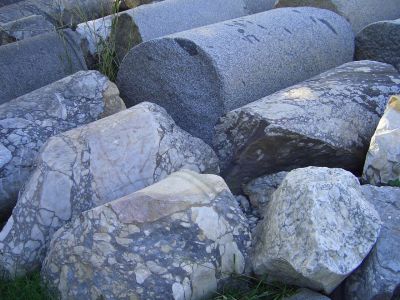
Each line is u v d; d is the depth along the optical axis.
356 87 3.96
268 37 4.37
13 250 3.16
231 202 2.99
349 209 2.81
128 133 3.36
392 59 4.89
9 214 3.74
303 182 2.84
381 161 3.50
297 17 4.71
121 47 5.10
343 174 2.94
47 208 3.22
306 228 2.71
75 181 3.26
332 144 3.58
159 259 2.78
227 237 2.90
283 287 2.92
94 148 3.32
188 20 5.24
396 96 3.66
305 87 3.92
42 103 3.89
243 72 4.09
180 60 4.09
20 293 3.03
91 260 2.82
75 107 3.92
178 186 2.98
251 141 3.46
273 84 4.30
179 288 2.75
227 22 4.43
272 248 2.80
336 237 2.71
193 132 4.20
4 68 4.27
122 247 2.80
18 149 3.67
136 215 2.84
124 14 5.01
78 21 6.07
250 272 2.94
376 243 2.89
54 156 3.32
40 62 4.41
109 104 4.01
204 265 2.82
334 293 2.92
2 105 3.90
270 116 3.48
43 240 3.19
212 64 3.96
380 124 3.60
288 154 3.54
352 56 4.95
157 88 4.29
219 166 3.57
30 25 5.29
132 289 2.74
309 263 2.64
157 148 3.35
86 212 2.92
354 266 2.72
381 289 2.78
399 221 3.04
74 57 4.60
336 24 4.87
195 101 4.12
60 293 2.90
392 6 5.61
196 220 2.87
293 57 4.46
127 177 3.29
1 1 6.77
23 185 3.40
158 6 5.17
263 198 3.53
